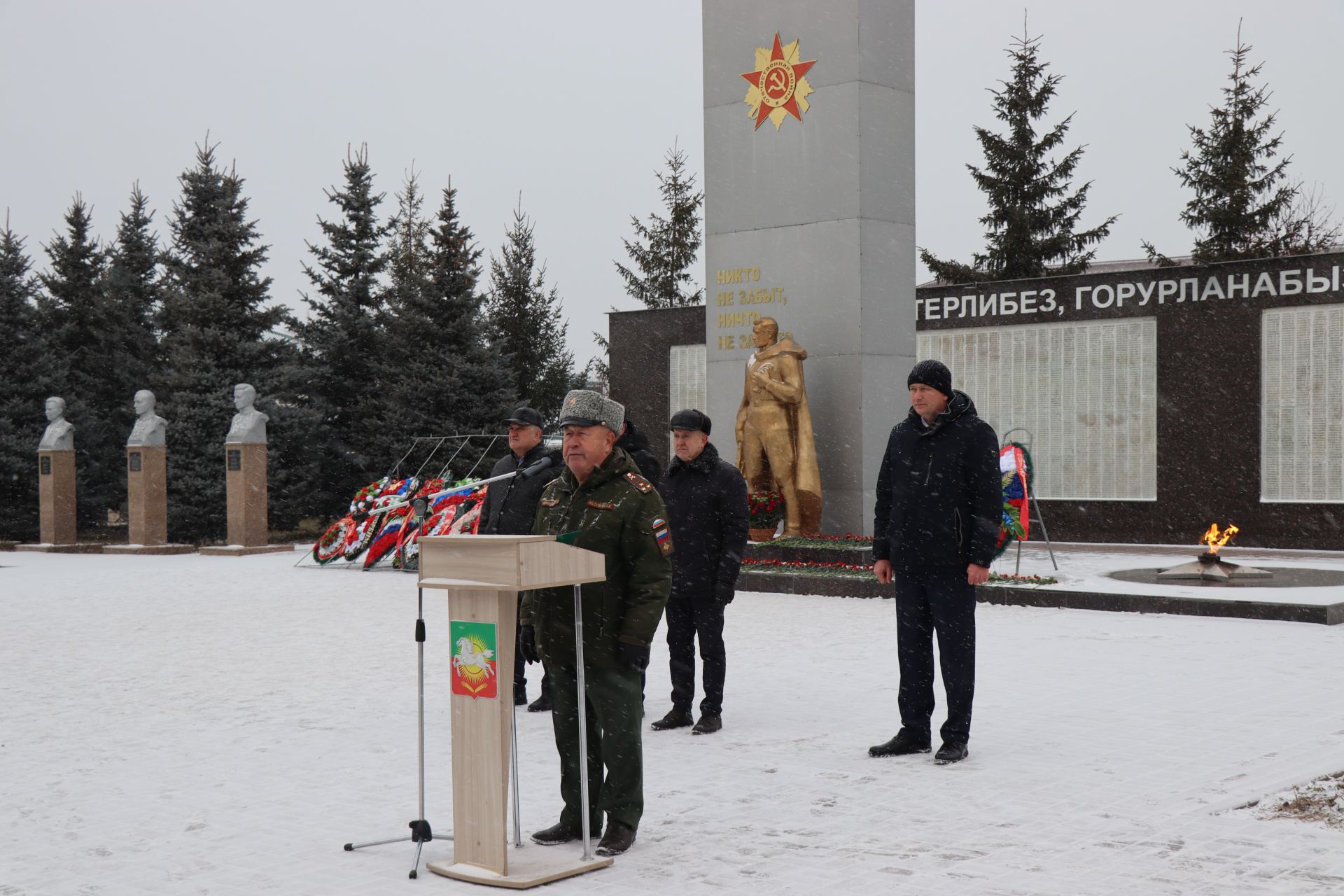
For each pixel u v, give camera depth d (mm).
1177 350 22781
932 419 6945
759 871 4883
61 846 5488
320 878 4941
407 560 19922
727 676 9633
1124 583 14375
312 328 31953
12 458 29938
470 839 4941
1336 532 21328
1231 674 9305
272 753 7320
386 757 7168
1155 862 4855
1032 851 5039
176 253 35031
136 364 34156
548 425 39312
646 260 51500
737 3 18547
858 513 17391
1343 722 7531
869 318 17531
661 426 28516
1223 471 22375
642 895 4621
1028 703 8281
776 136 18172
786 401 17188
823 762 6781
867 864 4934
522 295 44500
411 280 32281
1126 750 6867
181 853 5332
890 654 10555
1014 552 20734
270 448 29562
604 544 5270
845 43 17547
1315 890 4484
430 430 30766
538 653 5582
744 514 7680
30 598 17016
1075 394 23875
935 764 6660
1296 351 21688
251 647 11898
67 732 8102
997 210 40094
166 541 26844
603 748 5246
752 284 18391
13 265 31922
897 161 17938
